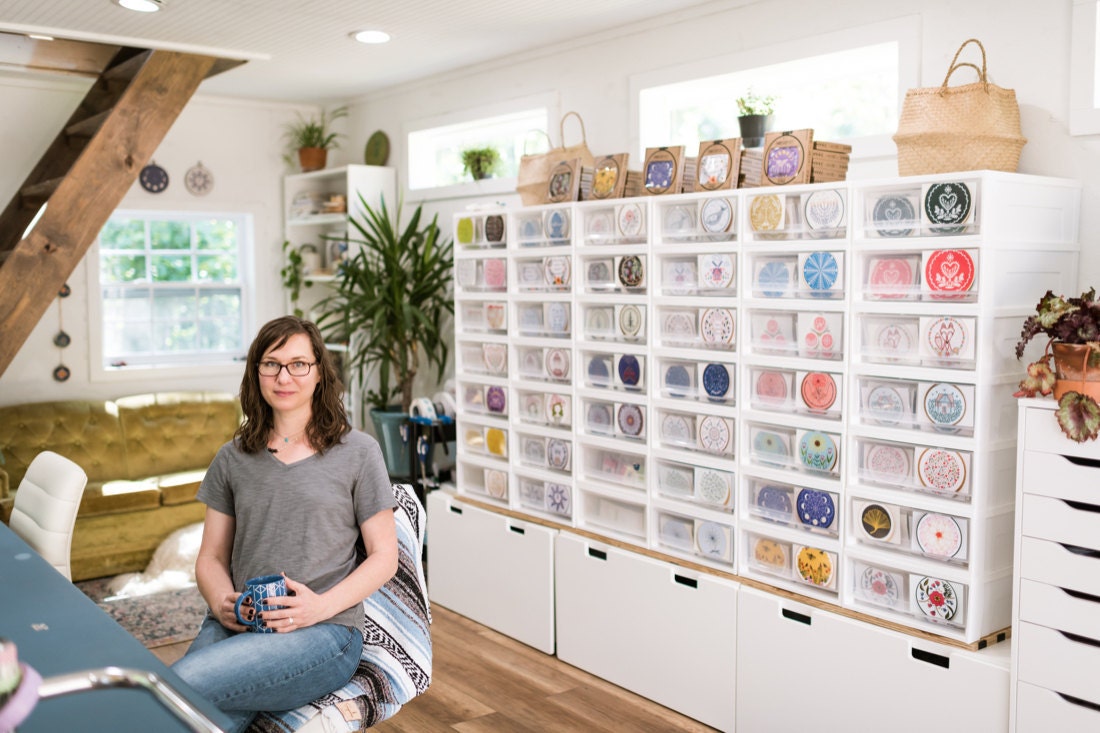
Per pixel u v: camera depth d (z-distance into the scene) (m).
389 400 5.51
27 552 2.49
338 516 2.23
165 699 1.37
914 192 2.65
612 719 3.27
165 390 5.77
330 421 2.26
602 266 3.54
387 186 5.66
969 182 2.52
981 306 2.50
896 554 2.73
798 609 2.94
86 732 1.45
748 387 3.09
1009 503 2.65
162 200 5.70
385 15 3.91
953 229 2.57
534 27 4.16
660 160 3.38
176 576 4.73
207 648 2.02
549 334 3.77
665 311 3.34
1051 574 2.39
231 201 5.95
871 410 2.78
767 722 3.04
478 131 5.18
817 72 3.63
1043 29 2.85
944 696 2.61
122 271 5.74
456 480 4.49
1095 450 2.28
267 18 3.93
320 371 2.24
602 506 3.62
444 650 3.86
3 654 1.26
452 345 5.26
